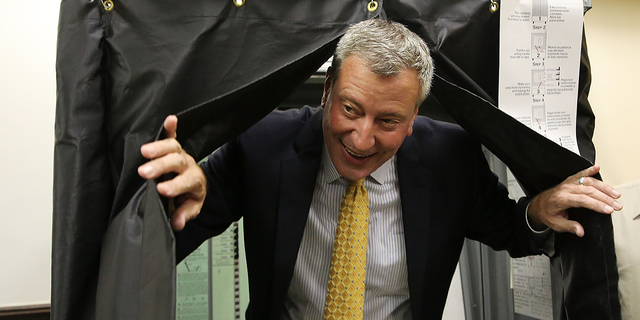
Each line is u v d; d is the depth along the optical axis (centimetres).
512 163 121
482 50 117
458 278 212
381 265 124
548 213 115
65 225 96
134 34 104
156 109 102
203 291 195
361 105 96
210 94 105
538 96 119
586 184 108
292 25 109
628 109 214
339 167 110
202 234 114
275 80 100
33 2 185
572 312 117
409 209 123
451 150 130
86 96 100
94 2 103
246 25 107
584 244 113
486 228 138
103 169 101
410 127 112
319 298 123
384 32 98
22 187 181
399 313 130
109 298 84
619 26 218
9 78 182
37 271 181
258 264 121
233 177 124
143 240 76
